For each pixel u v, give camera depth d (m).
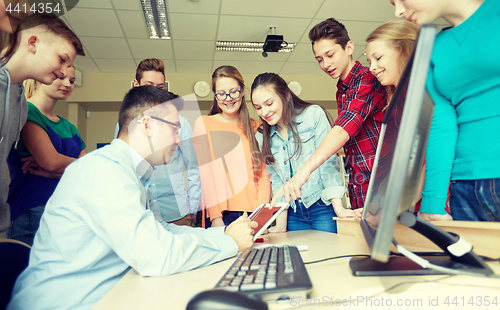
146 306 0.40
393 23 1.17
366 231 0.55
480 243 0.55
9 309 0.63
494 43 0.74
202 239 0.66
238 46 4.31
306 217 1.42
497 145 0.78
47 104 1.59
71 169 0.71
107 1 3.26
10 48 0.91
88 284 0.63
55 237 0.64
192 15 3.56
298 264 0.49
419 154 0.45
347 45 1.50
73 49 1.02
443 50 0.85
